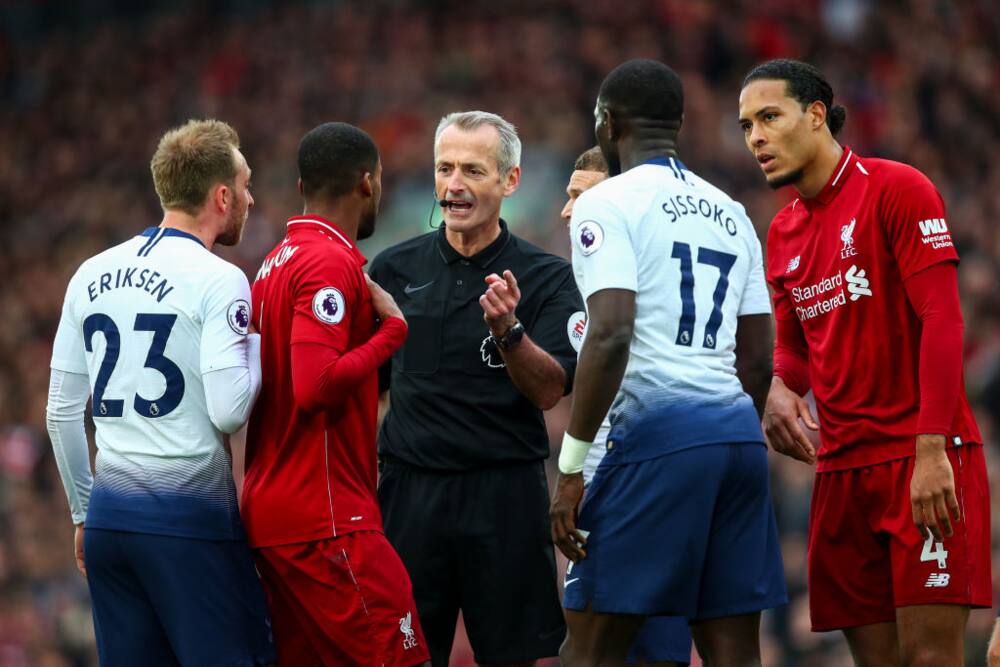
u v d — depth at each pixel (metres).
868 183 16.52
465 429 17.94
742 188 56.81
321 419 15.91
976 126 64.06
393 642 15.89
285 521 15.86
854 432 16.67
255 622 16.08
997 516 33.47
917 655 16.14
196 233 16.50
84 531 16.19
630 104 15.78
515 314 18.14
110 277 16.22
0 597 45.12
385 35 75.38
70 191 74.50
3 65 84.81
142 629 16.00
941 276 15.96
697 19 68.75
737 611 15.30
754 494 15.45
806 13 70.19
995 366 42.03
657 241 15.19
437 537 17.98
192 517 15.79
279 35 79.06
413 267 18.67
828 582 17.17
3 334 62.84
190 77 79.31
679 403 15.11
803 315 17.28
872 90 65.25
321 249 15.87
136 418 15.88
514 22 72.81
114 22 87.06
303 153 16.41
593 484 15.51
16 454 52.16
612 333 14.73
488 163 17.89
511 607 17.92
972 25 70.75
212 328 15.70
